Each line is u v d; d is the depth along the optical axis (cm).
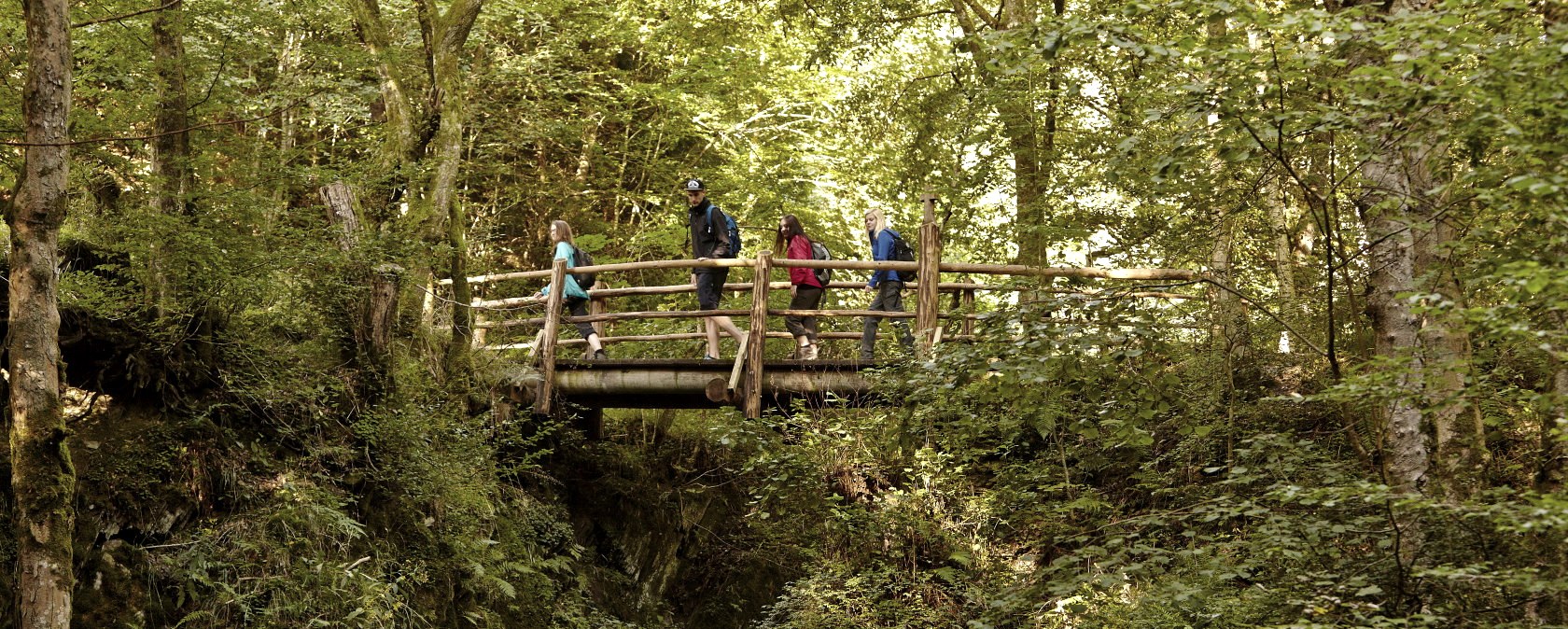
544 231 1769
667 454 1183
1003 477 895
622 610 1062
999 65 515
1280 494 494
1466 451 552
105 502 624
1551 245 440
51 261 536
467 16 1019
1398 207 530
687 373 973
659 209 1730
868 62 1538
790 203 1538
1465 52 416
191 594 636
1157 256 1004
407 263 861
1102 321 563
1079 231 998
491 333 1166
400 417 830
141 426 673
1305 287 1007
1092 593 721
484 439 945
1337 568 548
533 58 1524
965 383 630
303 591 672
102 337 660
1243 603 584
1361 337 565
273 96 978
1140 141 525
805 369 963
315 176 770
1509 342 485
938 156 1196
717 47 1469
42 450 530
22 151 650
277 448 750
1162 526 712
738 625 1102
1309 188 530
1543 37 441
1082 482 863
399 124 999
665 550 1129
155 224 668
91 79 782
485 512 903
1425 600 504
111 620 597
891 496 958
